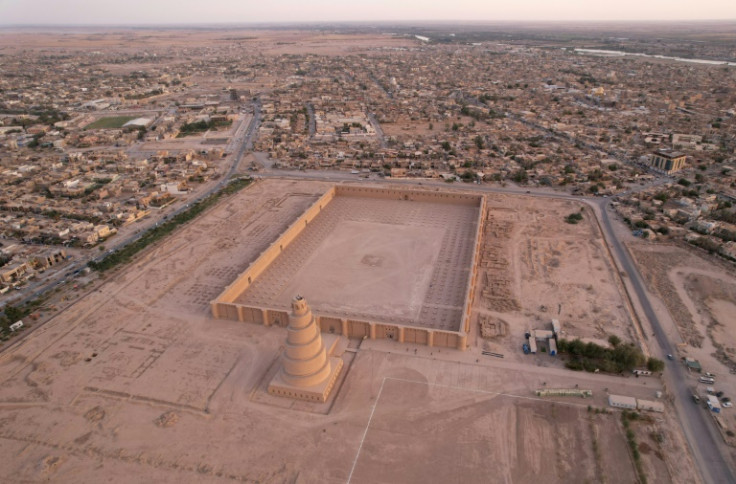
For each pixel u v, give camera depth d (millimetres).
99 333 115375
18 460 81000
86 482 76750
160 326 117250
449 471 77250
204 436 85000
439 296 124062
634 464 78062
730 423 86000
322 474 77188
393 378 97688
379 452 80875
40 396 95125
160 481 76688
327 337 109625
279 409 90875
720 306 121812
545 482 75250
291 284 131125
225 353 106500
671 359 102750
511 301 124500
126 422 88375
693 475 76562
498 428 85312
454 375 98312
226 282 137250
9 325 119312
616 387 94812
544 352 105250
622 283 133625
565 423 86312
